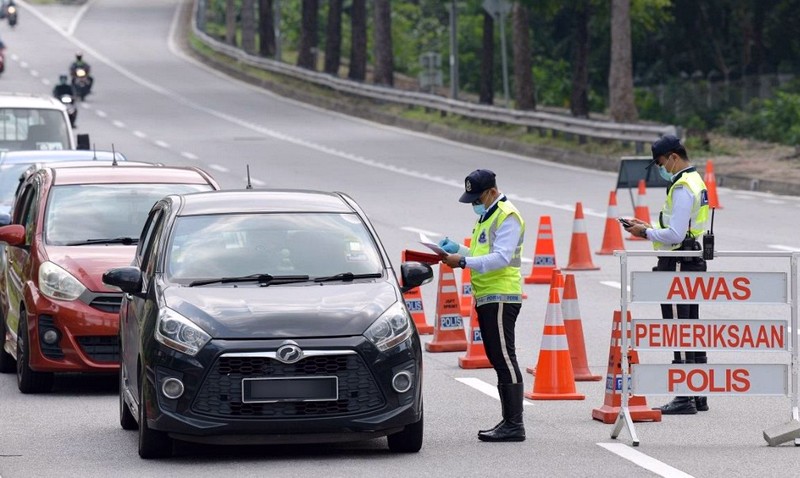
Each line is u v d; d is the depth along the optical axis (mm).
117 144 122125
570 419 30594
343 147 122062
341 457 27016
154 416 26141
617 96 118250
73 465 26562
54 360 34312
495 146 121062
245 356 25719
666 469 25547
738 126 153500
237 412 25812
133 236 37156
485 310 28516
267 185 93000
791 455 26766
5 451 27953
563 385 32969
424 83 146250
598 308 46906
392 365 26141
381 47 170250
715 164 96562
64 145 65312
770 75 190375
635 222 31016
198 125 142625
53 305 34312
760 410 31484
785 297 28188
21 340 35500
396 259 59000
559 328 33125
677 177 30656
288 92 176750
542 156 112875
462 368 37469
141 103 167125
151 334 26531
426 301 49906
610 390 30266
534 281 53438
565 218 73812
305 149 120062
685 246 30750
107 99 171625
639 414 30156
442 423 30484
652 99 188000
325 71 194250
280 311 26359
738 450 27250
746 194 84500
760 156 99812
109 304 34375
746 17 193750
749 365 28328
